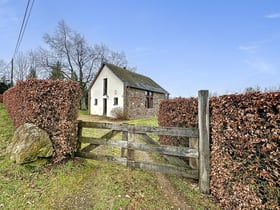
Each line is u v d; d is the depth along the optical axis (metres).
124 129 5.02
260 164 2.66
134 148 4.88
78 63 35.81
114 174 4.56
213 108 3.75
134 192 3.81
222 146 3.44
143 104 24.78
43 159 4.77
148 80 29.25
